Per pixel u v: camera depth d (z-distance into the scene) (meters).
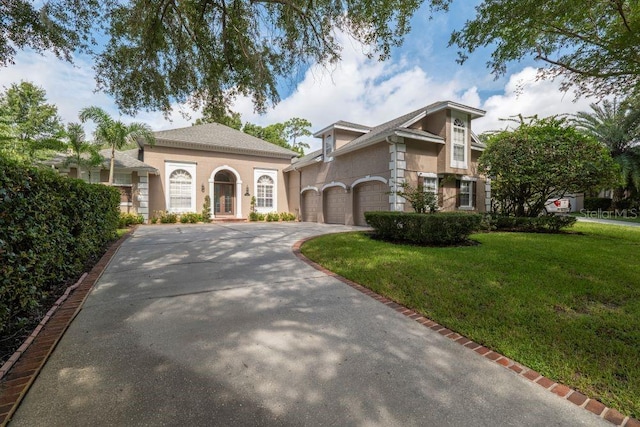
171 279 4.67
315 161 16.48
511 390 2.08
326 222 16.70
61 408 1.81
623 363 2.37
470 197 13.74
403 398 1.97
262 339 2.77
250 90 7.26
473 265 5.18
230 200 18.80
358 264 5.42
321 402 1.92
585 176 9.49
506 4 4.93
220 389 2.03
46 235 3.51
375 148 12.83
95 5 5.28
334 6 5.77
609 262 5.36
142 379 2.12
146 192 15.38
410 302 3.69
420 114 12.78
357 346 2.67
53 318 3.15
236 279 4.71
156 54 6.33
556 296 3.78
